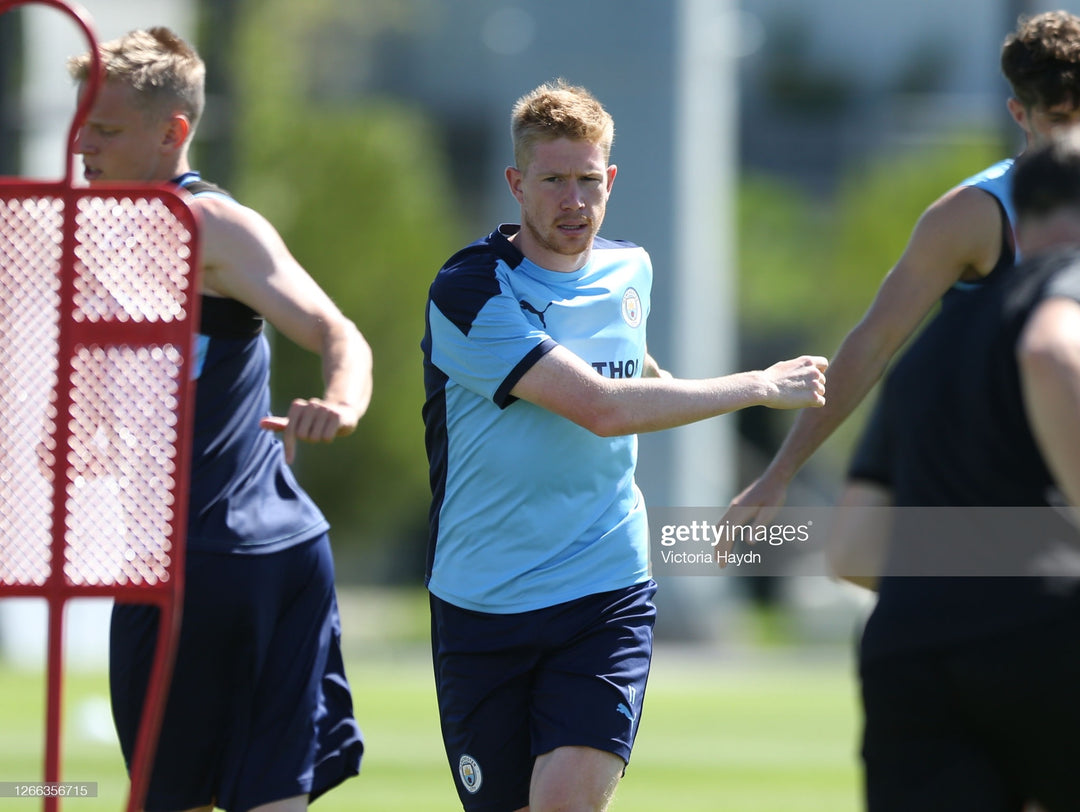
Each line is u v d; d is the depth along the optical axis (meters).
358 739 17.84
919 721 12.68
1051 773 12.41
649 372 19.27
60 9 13.10
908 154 175.25
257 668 17.06
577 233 16.97
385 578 149.50
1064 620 12.17
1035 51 16.61
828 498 116.19
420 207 125.12
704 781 34.62
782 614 122.38
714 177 96.25
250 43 116.62
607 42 92.44
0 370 13.16
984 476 12.52
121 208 13.12
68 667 59.88
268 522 17.08
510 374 16.70
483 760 17.66
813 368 16.83
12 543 13.11
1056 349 11.93
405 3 155.12
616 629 17.25
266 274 16.72
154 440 13.16
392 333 123.06
